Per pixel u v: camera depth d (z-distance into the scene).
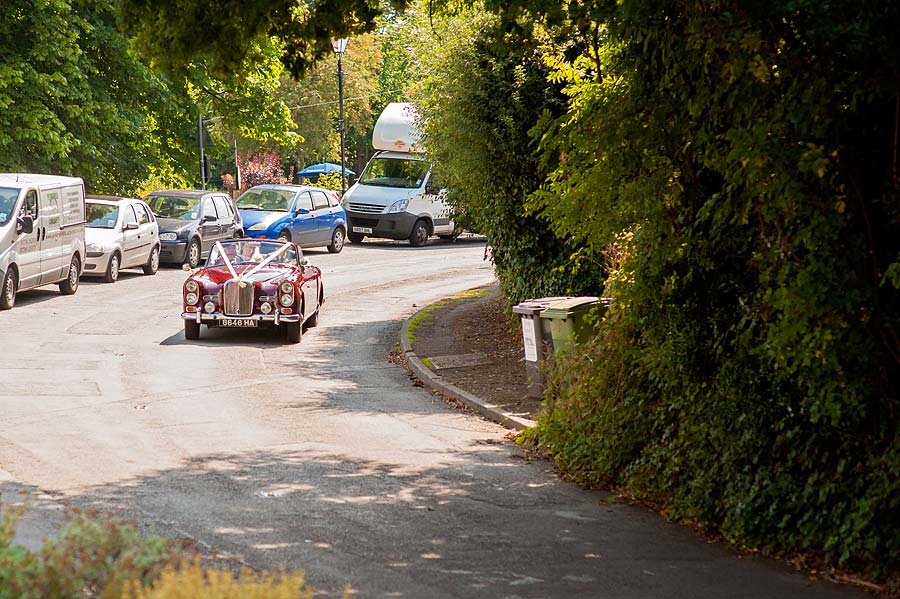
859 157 9.42
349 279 34.72
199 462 12.79
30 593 5.82
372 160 47.44
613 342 13.22
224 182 67.56
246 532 9.87
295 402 17.14
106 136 37.09
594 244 12.52
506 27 11.82
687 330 11.73
